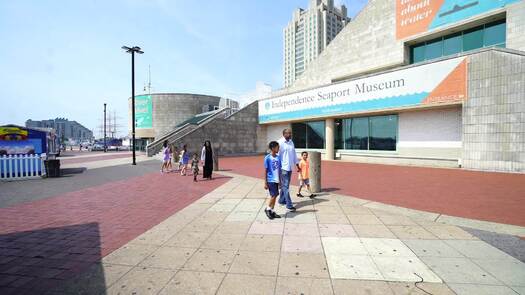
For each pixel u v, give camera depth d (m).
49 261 3.88
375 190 8.33
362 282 3.16
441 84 12.86
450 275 3.27
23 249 4.32
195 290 3.07
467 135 12.09
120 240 4.65
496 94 11.20
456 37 17.05
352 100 17.14
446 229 4.84
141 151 43.88
